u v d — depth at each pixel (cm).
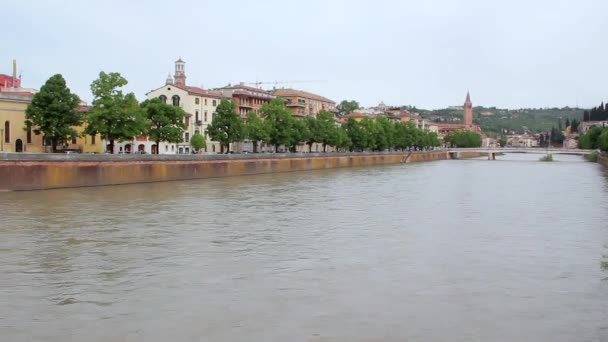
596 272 3003
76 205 5503
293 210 5400
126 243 3669
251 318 2238
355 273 2941
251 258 3269
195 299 2480
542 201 6450
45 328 2133
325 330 2111
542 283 2775
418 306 2398
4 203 5541
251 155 11050
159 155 8744
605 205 6053
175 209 5341
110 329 2120
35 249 3462
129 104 8656
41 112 7962
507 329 2136
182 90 13100
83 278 2819
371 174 11631
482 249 3584
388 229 4322
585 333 2100
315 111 19475
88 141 10225
